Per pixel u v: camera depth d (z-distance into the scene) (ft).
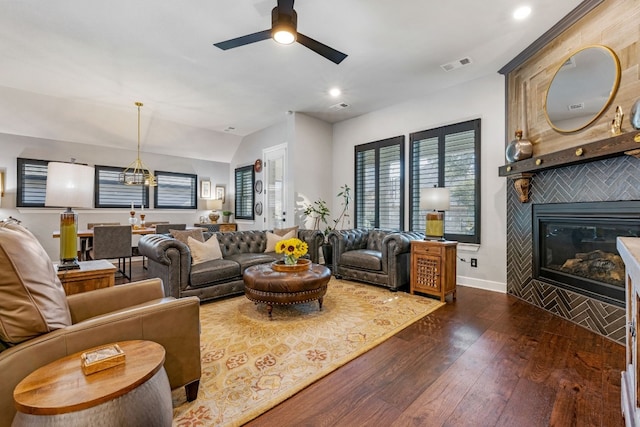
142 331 4.58
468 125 13.05
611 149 6.96
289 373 6.14
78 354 3.93
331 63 11.40
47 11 8.38
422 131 14.71
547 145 9.61
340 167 18.95
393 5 8.17
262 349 7.18
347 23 8.97
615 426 4.63
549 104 9.50
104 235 14.15
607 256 8.23
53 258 17.85
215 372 6.17
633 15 7.05
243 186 23.08
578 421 4.75
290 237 14.71
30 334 3.75
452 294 11.55
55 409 2.92
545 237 10.24
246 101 15.49
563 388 5.61
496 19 8.78
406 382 5.86
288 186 17.70
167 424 3.77
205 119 18.54
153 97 14.85
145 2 8.02
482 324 8.75
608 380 5.85
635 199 7.27
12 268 3.69
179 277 10.24
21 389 3.17
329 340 7.66
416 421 4.80
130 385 3.31
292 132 17.29
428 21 8.88
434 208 11.64
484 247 12.66
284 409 5.09
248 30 9.30
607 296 7.86
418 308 10.13
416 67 11.76
